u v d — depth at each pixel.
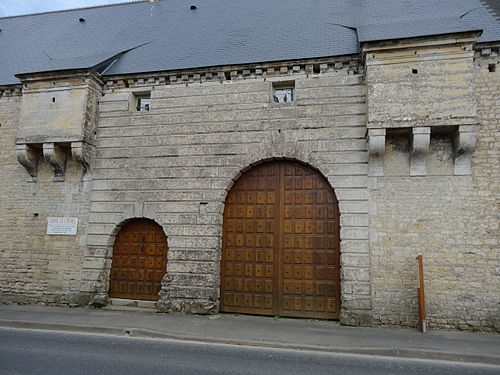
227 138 10.50
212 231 10.10
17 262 11.34
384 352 6.83
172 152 10.79
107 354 6.45
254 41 11.74
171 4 15.48
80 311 9.99
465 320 8.46
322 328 8.48
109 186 11.02
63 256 11.01
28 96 11.48
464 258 8.70
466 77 8.80
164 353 6.57
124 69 11.70
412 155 9.12
